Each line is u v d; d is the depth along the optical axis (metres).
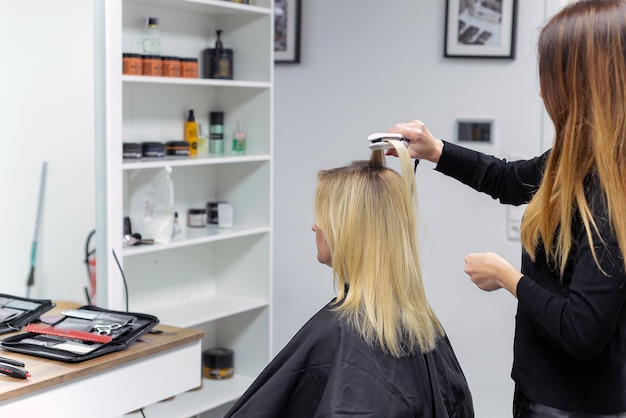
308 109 3.81
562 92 1.40
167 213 2.87
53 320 2.36
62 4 2.55
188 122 3.15
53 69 2.54
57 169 2.60
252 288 3.34
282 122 3.87
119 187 2.62
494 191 1.88
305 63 3.79
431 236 3.59
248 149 3.28
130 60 2.74
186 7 3.04
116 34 2.56
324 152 3.79
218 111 3.30
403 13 3.56
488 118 3.45
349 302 1.56
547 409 1.49
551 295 1.40
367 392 1.49
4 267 2.57
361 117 3.70
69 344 2.10
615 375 1.45
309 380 1.55
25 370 1.87
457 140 3.51
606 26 1.33
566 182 1.38
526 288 1.43
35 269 2.63
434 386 1.57
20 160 2.57
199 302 3.26
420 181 3.59
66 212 2.61
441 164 1.90
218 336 3.45
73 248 2.64
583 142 1.37
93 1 2.53
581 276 1.35
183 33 3.16
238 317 3.39
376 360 1.51
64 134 2.59
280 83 3.85
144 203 2.88
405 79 3.59
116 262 2.63
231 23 3.27
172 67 2.91
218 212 3.24
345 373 1.50
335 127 3.76
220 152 3.25
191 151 3.15
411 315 1.56
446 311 3.59
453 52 3.48
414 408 1.53
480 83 3.46
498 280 1.49
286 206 3.91
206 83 2.93
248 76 3.25
